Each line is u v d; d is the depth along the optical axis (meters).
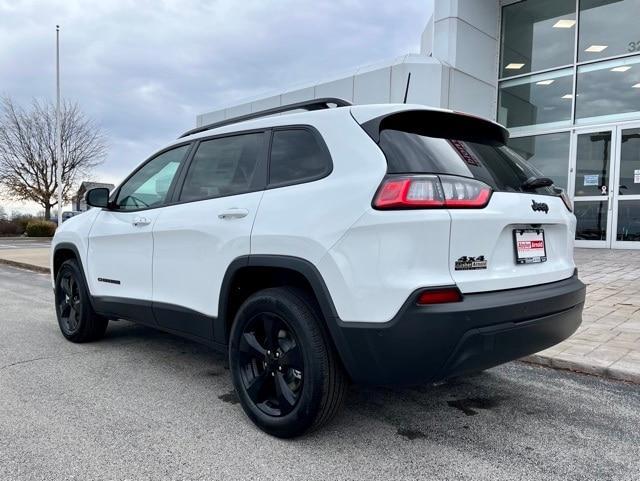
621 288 7.13
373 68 12.35
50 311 6.73
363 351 2.57
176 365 4.31
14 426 3.08
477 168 2.86
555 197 3.23
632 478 2.53
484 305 2.50
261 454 2.76
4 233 30.94
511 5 13.49
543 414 3.30
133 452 2.77
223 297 3.26
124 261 4.20
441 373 2.51
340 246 2.62
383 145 2.70
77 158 36.41
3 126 34.97
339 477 2.52
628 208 11.59
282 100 14.32
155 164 4.25
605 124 11.92
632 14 11.59
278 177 3.12
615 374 3.94
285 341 2.96
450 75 12.10
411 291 2.42
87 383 3.85
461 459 2.71
